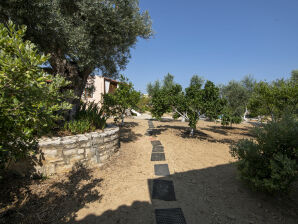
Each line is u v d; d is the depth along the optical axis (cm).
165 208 293
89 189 347
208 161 533
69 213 272
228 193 343
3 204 271
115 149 559
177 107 889
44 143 365
